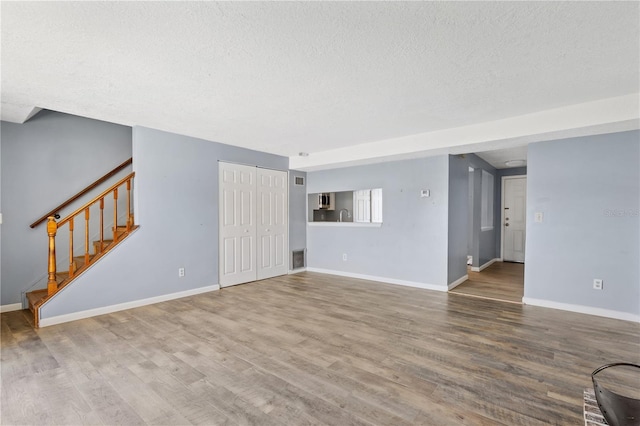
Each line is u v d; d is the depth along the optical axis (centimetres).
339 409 191
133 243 396
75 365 246
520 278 565
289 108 336
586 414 133
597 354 261
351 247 585
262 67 242
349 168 587
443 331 313
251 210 545
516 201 737
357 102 317
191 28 191
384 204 541
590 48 213
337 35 199
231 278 512
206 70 247
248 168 540
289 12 175
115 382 222
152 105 328
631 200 339
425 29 192
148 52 220
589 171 362
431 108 335
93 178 454
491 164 686
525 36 199
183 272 446
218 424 179
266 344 284
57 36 199
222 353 267
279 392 209
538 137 369
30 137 399
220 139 473
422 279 497
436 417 183
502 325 328
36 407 194
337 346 279
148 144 411
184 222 448
